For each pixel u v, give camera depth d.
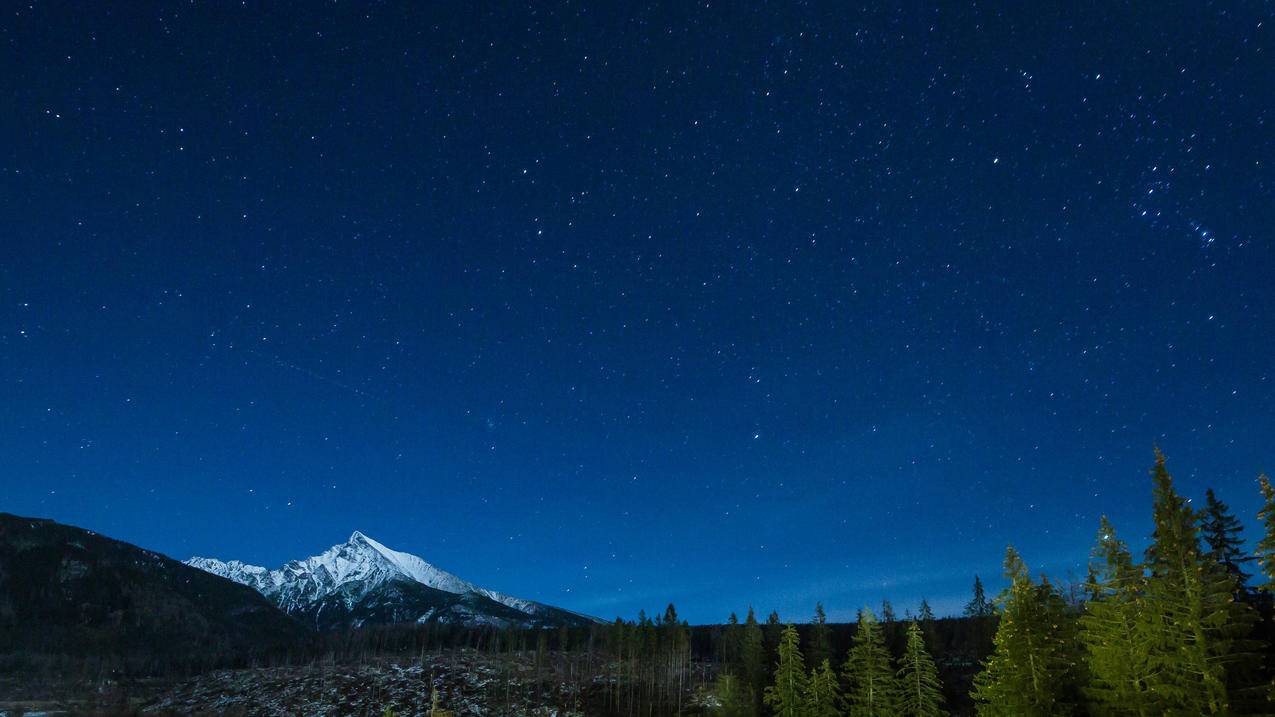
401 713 134.50
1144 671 34.75
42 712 149.25
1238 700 29.52
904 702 58.66
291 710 142.25
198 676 182.25
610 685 138.12
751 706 87.88
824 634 109.38
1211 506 48.16
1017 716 40.81
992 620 103.69
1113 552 39.84
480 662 167.00
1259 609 41.78
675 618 146.25
